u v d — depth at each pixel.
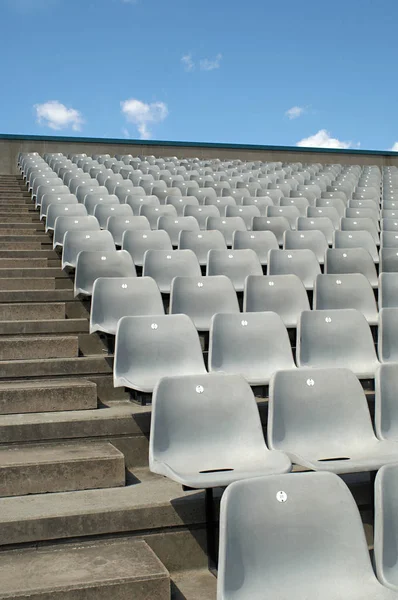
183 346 5.02
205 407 3.90
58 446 4.27
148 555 3.35
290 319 6.30
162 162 18.00
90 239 7.60
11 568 3.22
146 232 7.96
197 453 3.82
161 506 3.62
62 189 11.32
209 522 3.59
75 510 3.53
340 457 3.96
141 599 3.09
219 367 5.05
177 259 7.02
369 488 4.05
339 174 17.52
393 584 2.86
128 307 5.89
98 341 5.86
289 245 8.33
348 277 6.57
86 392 4.71
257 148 21.48
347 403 4.14
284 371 4.07
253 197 11.16
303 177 15.52
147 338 4.97
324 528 2.83
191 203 10.79
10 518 3.43
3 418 4.41
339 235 8.54
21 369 5.07
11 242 8.38
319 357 5.34
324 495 2.87
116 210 9.61
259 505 2.77
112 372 5.26
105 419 4.39
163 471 3.48
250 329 5.20
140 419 4.45
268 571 2.73
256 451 3.87
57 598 2.98
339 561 2.82
